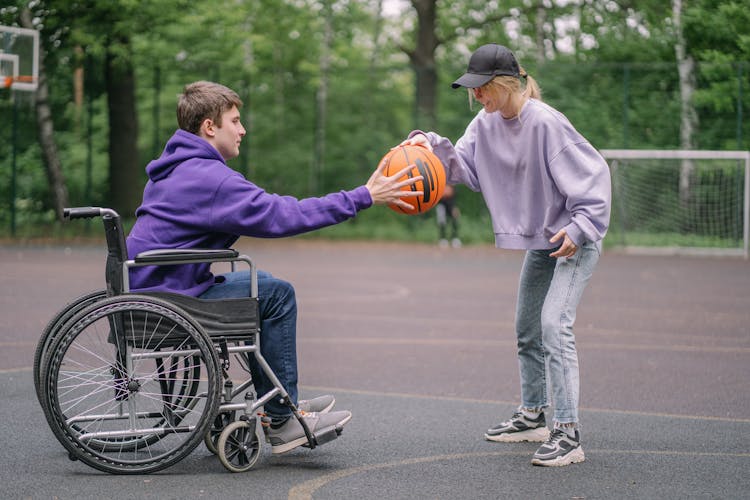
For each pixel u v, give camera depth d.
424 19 29.42
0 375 6.95
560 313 4.88
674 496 4.26
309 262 18.58
